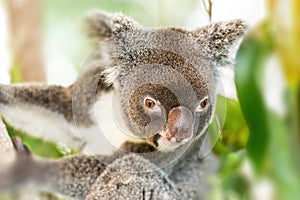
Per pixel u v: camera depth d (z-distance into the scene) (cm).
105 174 242
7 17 280
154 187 243
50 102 255
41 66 275
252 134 239
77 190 246
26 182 244
